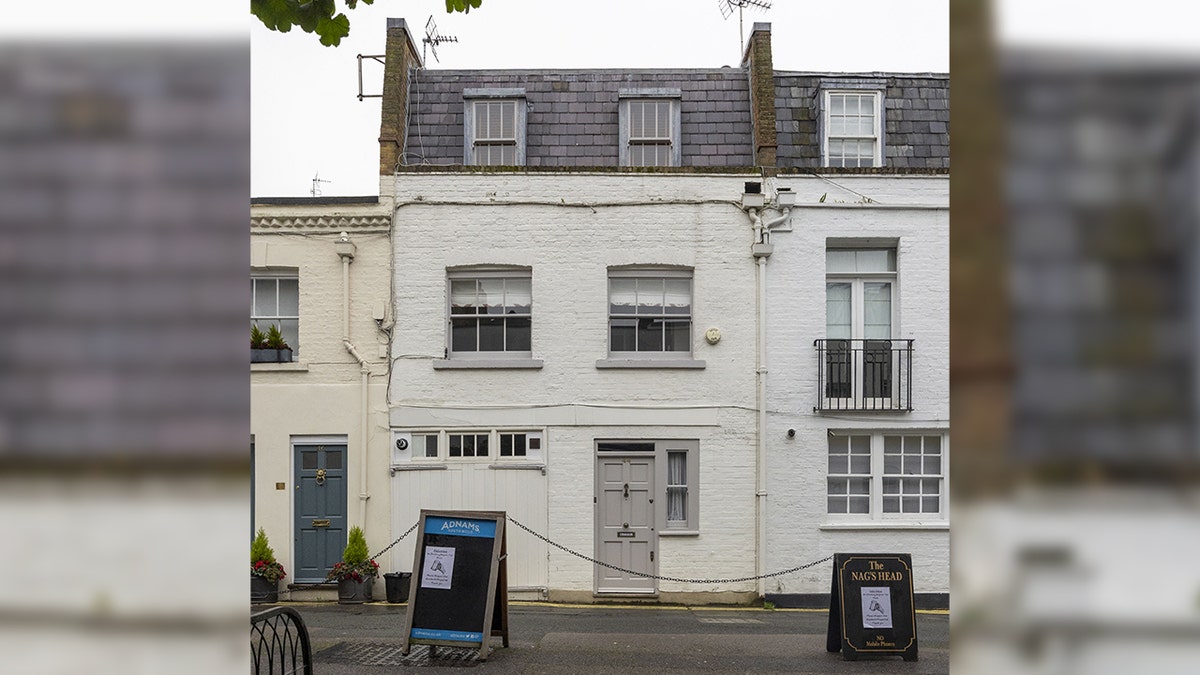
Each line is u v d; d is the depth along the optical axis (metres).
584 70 14.77
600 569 12.98
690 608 12.51
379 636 9.56
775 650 8.80
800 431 13.11
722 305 13.23
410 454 13.12
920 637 10.02
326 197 13.28
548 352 13.17
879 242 13.46
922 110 14.24
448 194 13.34
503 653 8.50
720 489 13.03
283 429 13.11
